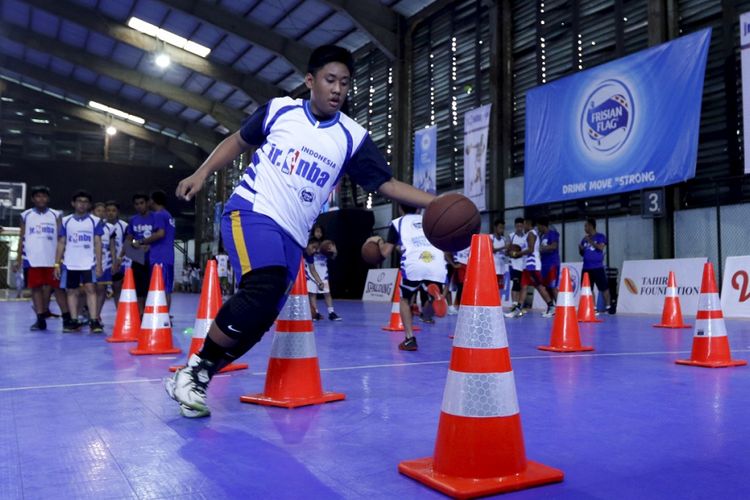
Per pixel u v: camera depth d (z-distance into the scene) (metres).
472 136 14.93
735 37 10.53
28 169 29.31
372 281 17.97
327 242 8.80
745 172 9.52
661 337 6.31
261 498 1.59
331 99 2.39
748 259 9.52
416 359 4.48
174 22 20.03
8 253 27.56
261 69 22.22
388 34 17.88
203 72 22.23
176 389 2.47
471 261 1.80
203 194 31.88
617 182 11.29
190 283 29.61
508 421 1.72
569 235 13.27
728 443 2.14
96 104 29.59
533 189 12.87
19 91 29.77
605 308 10.65
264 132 2.49
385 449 2.06
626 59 11.20
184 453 2.00
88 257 6.59
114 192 30.64
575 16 13.32
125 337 5.62
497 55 14.92
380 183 2.52
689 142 10.21
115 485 1.69
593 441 2.17
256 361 4.27
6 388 3.20
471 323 1.75
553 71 13.81
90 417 2.53
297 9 18.08
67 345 5.31
